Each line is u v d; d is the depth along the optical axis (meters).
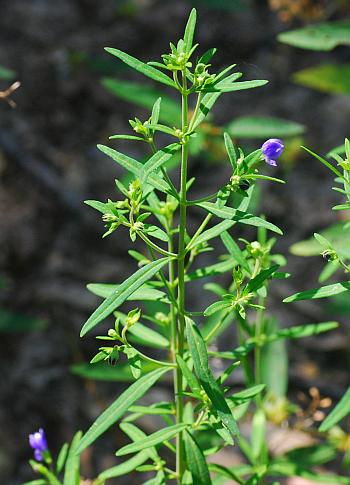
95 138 8.21
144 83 8.50
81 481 3.79
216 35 8.94
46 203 7.58
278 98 8.38
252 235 7.16
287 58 8.74
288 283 6.82
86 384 6.34
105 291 3.25
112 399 6.25
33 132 8.16
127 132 8.24
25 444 6.04
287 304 6.67
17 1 9.53
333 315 6.60
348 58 8.64
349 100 8.27
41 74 8.64
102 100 8.49
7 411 6.22
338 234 4.37
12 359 6.57
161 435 2.91
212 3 8.23
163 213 3.15
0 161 7.85
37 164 7.78
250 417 5.39
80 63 8.70
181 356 2.95
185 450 3.22
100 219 7.49
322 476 4.00
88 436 2.65
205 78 2.54
